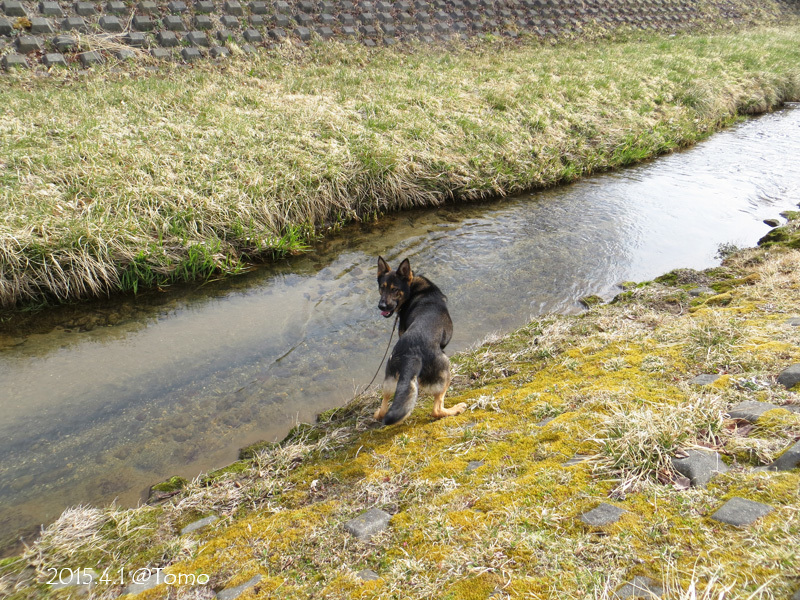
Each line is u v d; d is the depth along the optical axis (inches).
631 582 78.0
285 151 327.0
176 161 297.3
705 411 114.0
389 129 377.1
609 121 458.0
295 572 94.4
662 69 587.5
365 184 327.0
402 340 142.4
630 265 265.6
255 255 275.6
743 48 716.0
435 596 82.8
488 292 241.6
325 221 312.0
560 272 259.0
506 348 188.2
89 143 294.7
